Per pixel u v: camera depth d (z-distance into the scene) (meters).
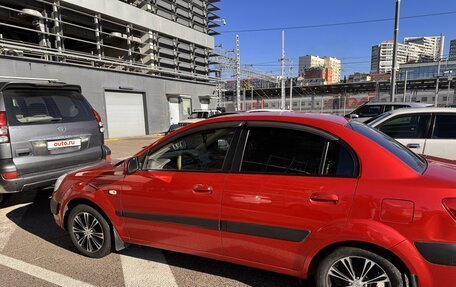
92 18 19.34
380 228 2.29
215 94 31.50
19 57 13.97
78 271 3.35
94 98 17.89
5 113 4.42
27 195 6.23
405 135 5.57
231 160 2.88
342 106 58.62
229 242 2.85
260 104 66.69
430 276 2.24
